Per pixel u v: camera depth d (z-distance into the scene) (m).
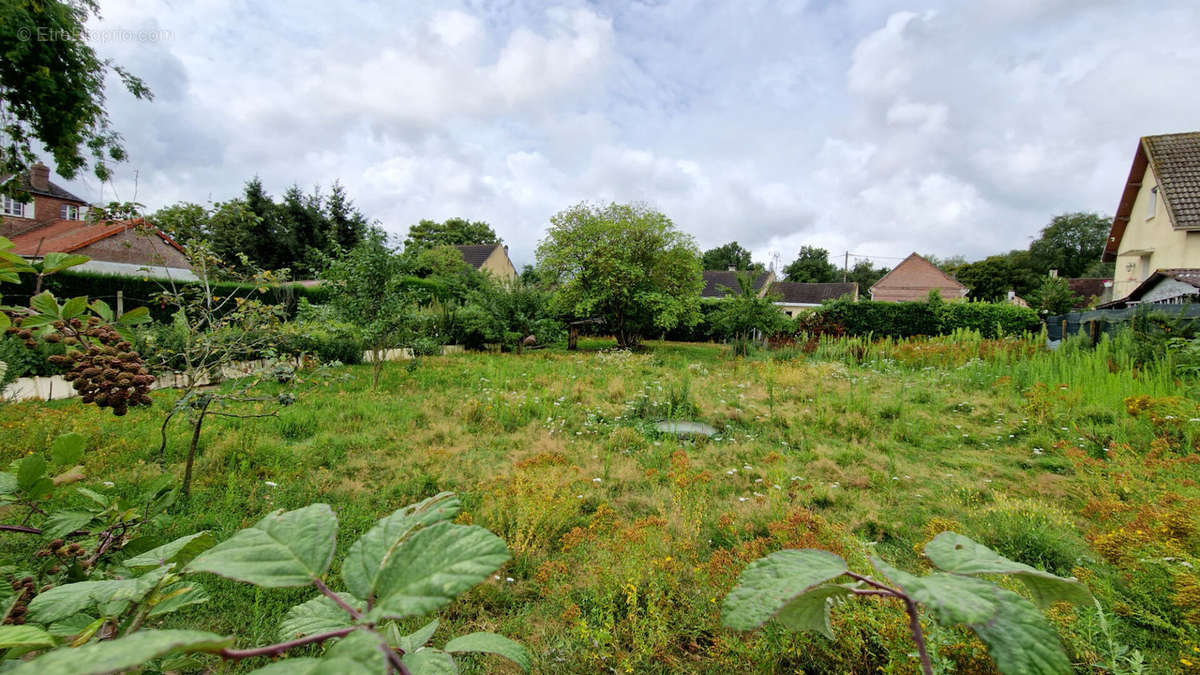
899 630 1.75
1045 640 0.56
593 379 8.78
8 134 8.05
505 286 15.66
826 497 3.68
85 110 8.52
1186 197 14.55
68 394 6.47
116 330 1.30
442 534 0.61
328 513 0.69
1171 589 2.04
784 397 7.36
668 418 6.33
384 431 5.18
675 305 15.38
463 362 10.46
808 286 40.38
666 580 2.38
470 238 54.59
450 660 0.89
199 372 3.47
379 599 0.56
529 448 4.86
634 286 15.79
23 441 3.85
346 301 7.72
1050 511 3.24
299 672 0.44
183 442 4.33
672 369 10.44
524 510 3.02
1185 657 1.70
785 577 0.69
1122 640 1.97
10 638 0.54
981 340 11.92
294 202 27.91
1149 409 4.88
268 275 3.87
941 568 0.73
